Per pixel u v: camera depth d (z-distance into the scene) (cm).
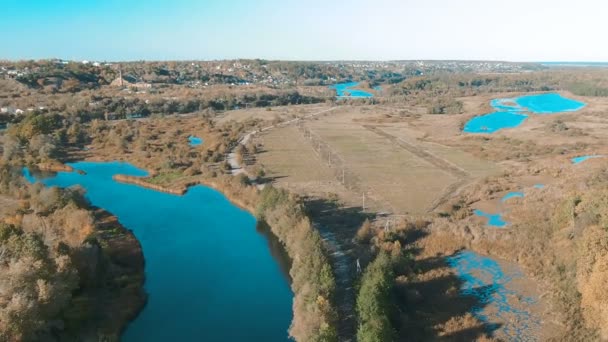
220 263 7694
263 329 5950
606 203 7225
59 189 9206
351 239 7994
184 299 6619
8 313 4641
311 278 5941
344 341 5284
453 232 8119
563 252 7062
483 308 6016
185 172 12494
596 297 5353
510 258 7375
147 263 7656
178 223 9350
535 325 5641
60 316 5400
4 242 6066
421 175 12212
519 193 10662
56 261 5550
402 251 7306
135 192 11256
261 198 9462
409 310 5906
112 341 5384
